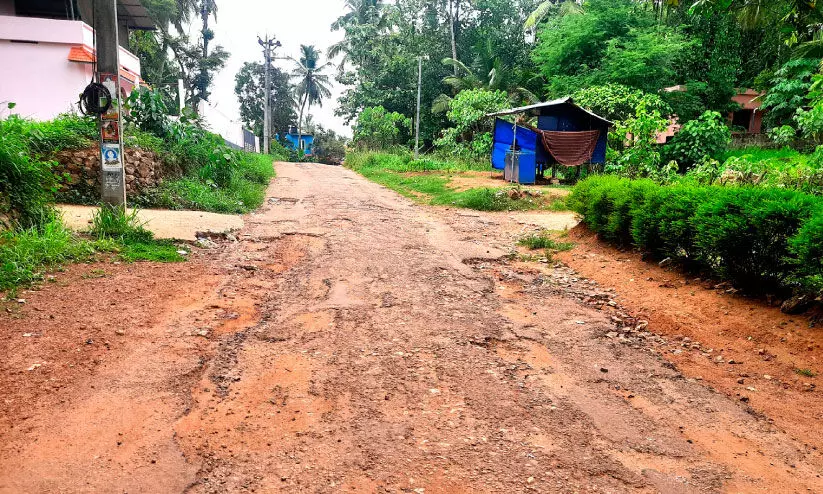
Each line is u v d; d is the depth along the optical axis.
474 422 3.33
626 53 20.38
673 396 3.81
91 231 7.33
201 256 7.27
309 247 8.16
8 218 6.47
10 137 7.08
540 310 5.62
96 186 9.80
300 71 56.19
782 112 21.62
